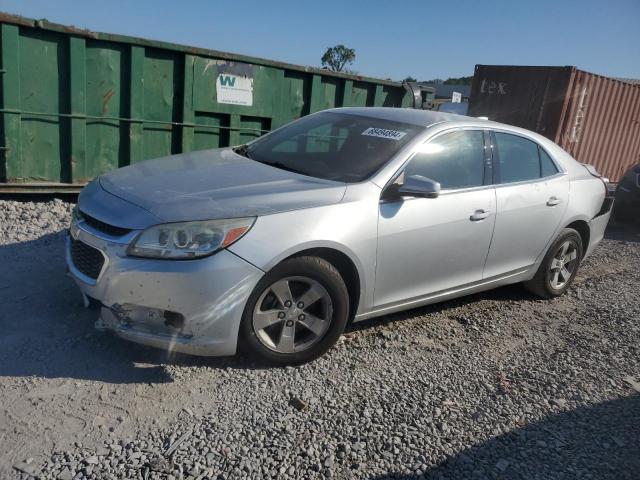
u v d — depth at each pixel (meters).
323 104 8.60
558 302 5.57
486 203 4.52
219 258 3.22
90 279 3.38
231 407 3.22
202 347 3.31
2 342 3.56
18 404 3.02
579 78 11.16
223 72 7.48
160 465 2.69
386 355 4.04
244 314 3.38
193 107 7.36
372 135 4.39
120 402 3.14
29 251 5.16
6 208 6.21
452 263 4.39
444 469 2.92
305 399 3.37
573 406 3.66
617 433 3.41
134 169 4.09
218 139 7.77
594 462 3.12
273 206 3.46
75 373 3.35
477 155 4.62
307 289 3.61
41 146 6.54
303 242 3.45
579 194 5.46
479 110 12.34
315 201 3.60
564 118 11.25
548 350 4.46
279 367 3.67
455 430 3.26
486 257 4.66
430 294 4.36
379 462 2.91
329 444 2.99
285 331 3.59
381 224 3.82
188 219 3.23
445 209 4.21
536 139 5.25
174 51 7.05
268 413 3.20
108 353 3.58
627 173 9.84
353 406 3.36
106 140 6.94
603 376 4.11
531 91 11.52
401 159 4.09
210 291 3.21
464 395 3.64
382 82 9.12
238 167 4.09
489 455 3.08
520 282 5.58
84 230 3.46
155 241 3.20
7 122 6.23
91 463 2.67
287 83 8.15
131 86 6.87
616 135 12.55
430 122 4.50
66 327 3.83
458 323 4.79
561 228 5.30
